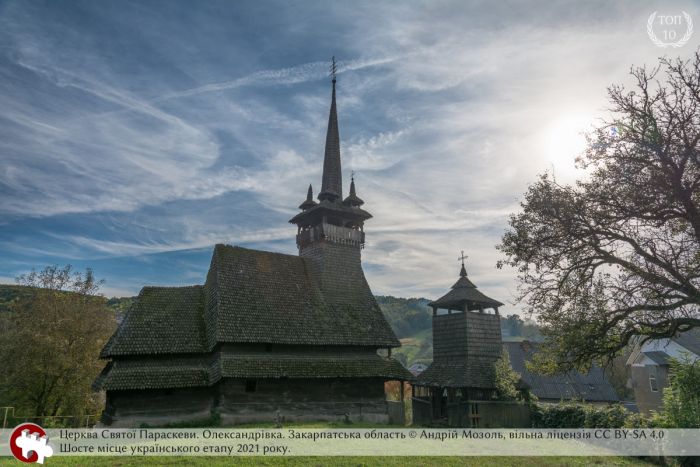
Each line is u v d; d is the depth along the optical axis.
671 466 20.53
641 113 18.45
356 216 43.47
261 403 30.72
